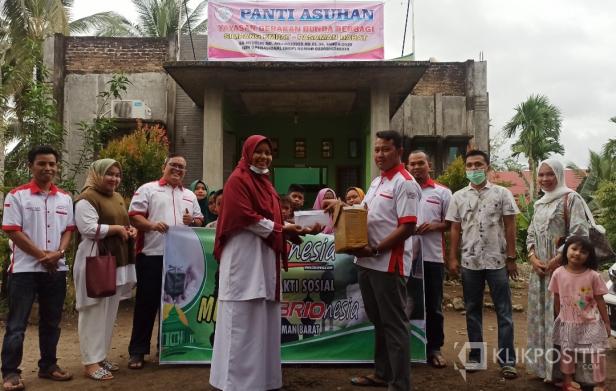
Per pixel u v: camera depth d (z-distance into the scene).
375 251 3.94
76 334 6.61
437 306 5.09
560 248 4.45
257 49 9.85
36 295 4.96
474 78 13.11
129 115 12.00
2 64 11.51
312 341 5.09
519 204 14.05
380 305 3.96
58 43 12.53
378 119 10.52
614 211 14.20
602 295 4.18
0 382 4.59
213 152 10.51
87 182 4.88
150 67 12.70
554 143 28.78
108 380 4.61
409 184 3.92
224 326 3.94
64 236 4.68
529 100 28.56
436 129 13.02
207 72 9.97
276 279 4.05
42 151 4.54
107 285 4.49
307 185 14.10
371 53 9.89
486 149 12.98
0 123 9.47
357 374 4.81
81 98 12.52
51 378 4.64
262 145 3.97
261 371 3.89
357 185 13.88
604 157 21.86
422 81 13.19
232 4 9.87
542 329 4.56
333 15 9.91
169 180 5.30
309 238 5.19
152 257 5.07
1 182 8.59
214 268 5.12
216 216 6.59
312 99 11.95
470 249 4.85
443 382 4.58
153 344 6.13
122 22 23.94
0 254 7.32
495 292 4.78
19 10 17.44
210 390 4.35
